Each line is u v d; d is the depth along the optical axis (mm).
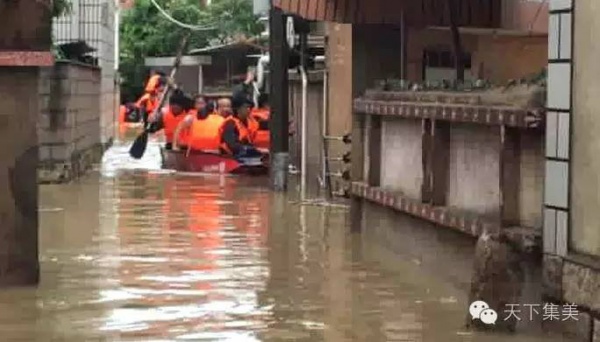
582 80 10000
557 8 10359
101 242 16562
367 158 17203
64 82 26828
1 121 12594
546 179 10500
